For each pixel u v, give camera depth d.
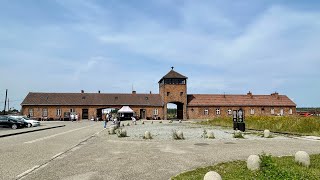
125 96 77.50
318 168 9.52
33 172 9.69
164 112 74.81
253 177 8.21
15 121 35.66
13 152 14.29
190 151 14.59
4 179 8.70
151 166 10.70
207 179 7.02
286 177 7.53
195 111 75.25
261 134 24.77
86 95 76.44
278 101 80.31
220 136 23.47
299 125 27.53
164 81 75.00
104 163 11.37
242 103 77.62
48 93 75.12
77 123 54.78
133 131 30.52
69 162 11.59
